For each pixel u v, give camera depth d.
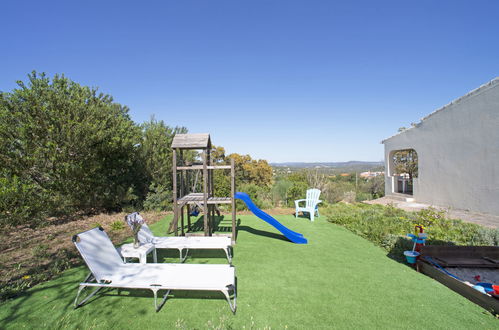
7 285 3.83
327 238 6.46
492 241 5.79
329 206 11.52
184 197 6.78
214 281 3.20
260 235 6.80
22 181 7.46
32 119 7.40
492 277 4.03
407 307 3.21
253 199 11.76
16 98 7.64
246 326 2.81
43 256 5.11
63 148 7.73
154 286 3.07
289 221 8.67
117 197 10.12
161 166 11.53
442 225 7.38
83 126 7.88
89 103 9.27
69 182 8.27
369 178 21.88
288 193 12.57
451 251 4.49
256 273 4.26
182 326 2.79
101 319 2.94
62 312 3.07
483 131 9.25
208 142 6.32
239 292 3.59
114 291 3.63
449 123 10.68
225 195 12.90
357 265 4.62
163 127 12.53
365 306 3.23
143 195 11.79
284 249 5.56
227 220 8.91
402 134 13.64
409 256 4.54
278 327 2.80
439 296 3.49
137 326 2.81
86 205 9.55
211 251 5.52
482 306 3.22
